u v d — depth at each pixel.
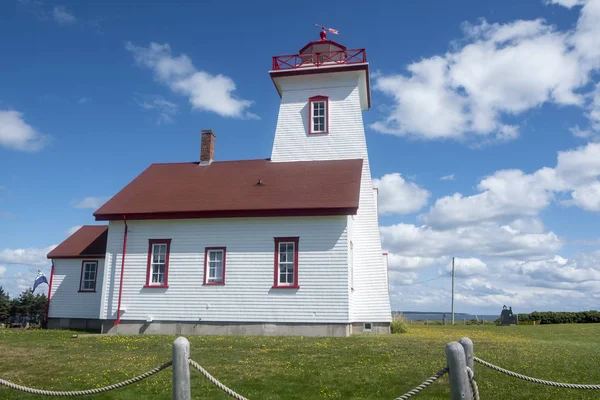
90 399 10.01
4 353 14.87
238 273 21.00
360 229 23.58
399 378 11.23
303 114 26.09
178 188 24.09
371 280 22.89
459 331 26.64
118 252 22.25
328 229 20.64
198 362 13.05
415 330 27.48
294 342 16.97
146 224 22.23
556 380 11.14
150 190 24.16
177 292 21.36
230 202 21.83
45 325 26.92
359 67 25.39
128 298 21.69
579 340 21.34
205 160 26.95
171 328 21.08
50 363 13.32
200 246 21.56
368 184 24.27
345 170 23.66
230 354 14.23
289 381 11.04
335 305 20.03
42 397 10.23
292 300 20.36
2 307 30.55
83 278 27.06
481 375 11.57
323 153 25.38
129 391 10.49
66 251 27.47
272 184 23.20
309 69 25.70
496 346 16.52
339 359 13.41
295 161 25.53
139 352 15.12
